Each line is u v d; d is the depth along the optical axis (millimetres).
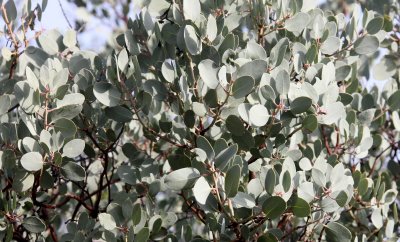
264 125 1486
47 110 1499
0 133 1605
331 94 1512
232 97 1478
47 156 1491
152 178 1635
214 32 1522
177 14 1575
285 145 1568
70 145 1502
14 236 1650
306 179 1616
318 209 1468
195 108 1468
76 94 1536
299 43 1599
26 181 1519
